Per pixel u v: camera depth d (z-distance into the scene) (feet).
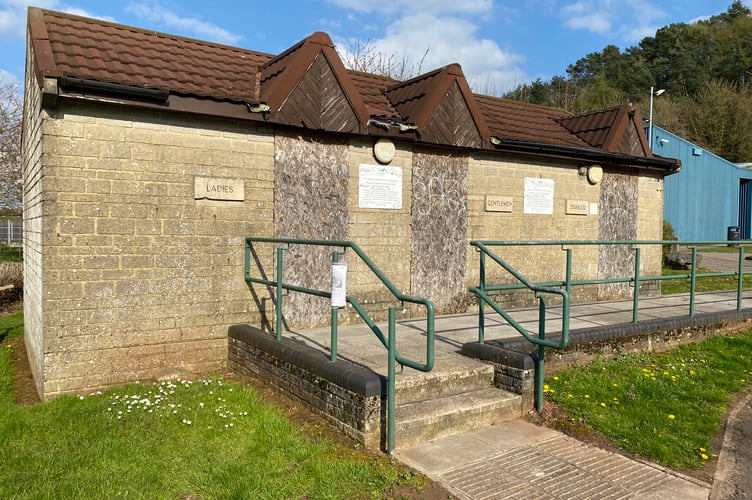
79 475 12.52
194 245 20.49
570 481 12.87
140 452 13.62
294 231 22.74
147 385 18.81
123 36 23.11
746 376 20.71
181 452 13.70
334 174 23.70
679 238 92.99
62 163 18.10
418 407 15.25
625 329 21.33
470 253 28.04
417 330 22.70
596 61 212.23
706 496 12.34
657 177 35.68
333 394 15.19
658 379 19.13
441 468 13.30
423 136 25.35
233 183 21.17
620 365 20.04
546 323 23.71
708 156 96.17
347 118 23.32
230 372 20.76
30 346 24.56
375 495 11.90
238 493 11.76
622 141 33.19
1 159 70.74
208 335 20.90
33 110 21.86
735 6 209.56
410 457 13.83
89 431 14.79
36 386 20.72
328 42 22.68
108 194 18.86
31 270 24.35
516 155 29.30
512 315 26.35
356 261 24.50
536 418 16.56
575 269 32.14
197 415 15.83
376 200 24.90
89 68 19.24
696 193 95.04
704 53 192.65
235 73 23.79
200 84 21.13
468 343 18.70
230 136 21.11
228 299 21.25
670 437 15.21
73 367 18.51
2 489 11.87
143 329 19.63
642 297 34.58
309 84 22.31
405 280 25.94
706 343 23.99
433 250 26.76
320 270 23.48
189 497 11.85
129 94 18.49
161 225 19.83
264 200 21.90
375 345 19.62
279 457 13.44
